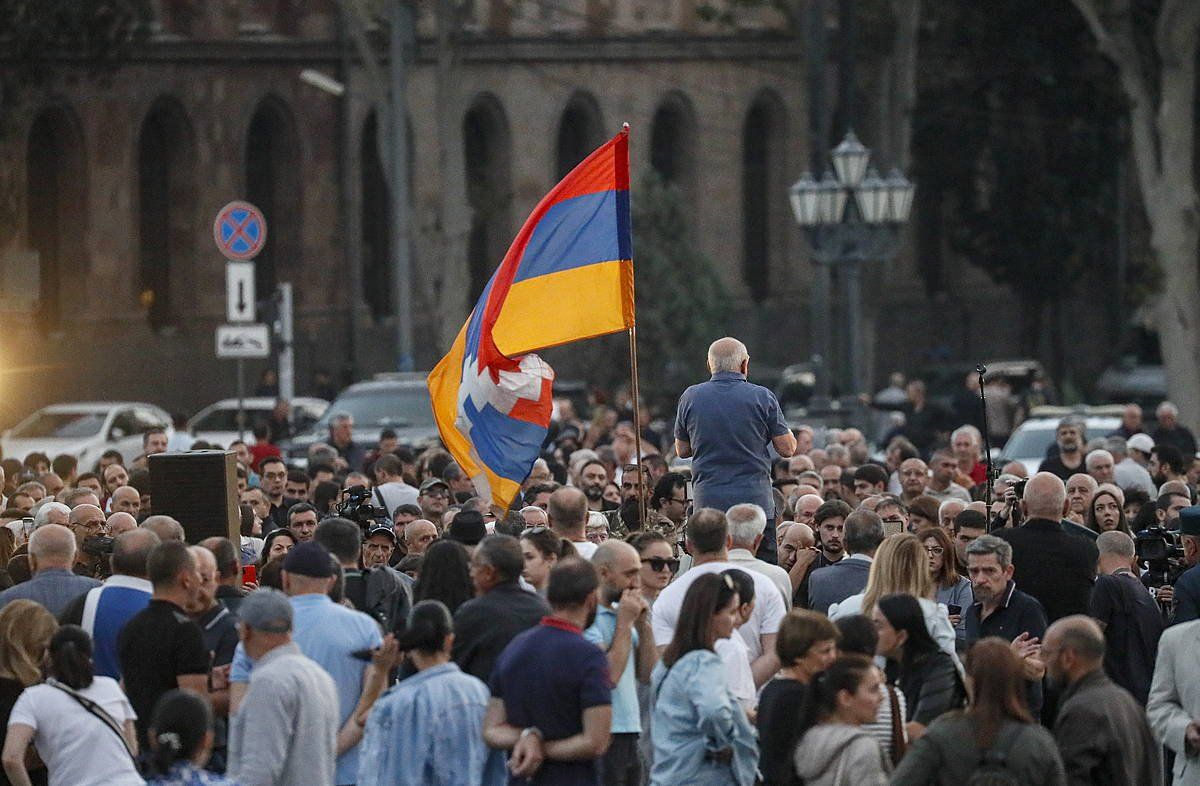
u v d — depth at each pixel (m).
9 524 45.31
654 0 167.12
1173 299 111.19
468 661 30.31
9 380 121.06
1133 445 66.12
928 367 144.75
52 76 120.50
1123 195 159.88
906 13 127.38
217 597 34.28
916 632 29.52
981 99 153.38
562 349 150.62
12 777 29.55
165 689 30.69
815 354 95.81
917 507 42.56
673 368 140.75
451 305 123.94
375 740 28.98
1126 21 112.12
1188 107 110.81
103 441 106.00
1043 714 35.66
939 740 26.52
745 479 40.50
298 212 143.25
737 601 30.17
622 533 45.06
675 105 168.75
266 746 28.22
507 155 156.00
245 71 138.62
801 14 137.88
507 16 156.50
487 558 30.62
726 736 29.23
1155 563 39.72
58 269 127.88
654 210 142.62
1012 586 35.50
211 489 38.66
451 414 42.38
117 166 130.25
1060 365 168.38
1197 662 32.28
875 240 90.31
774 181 176.00
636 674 33.03
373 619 32.72
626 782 32.75
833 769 26.92
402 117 117.50
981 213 157.88
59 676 29.83
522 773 27.95
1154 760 29.33
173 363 134.38
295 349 141.88
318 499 51.84
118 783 29.61
